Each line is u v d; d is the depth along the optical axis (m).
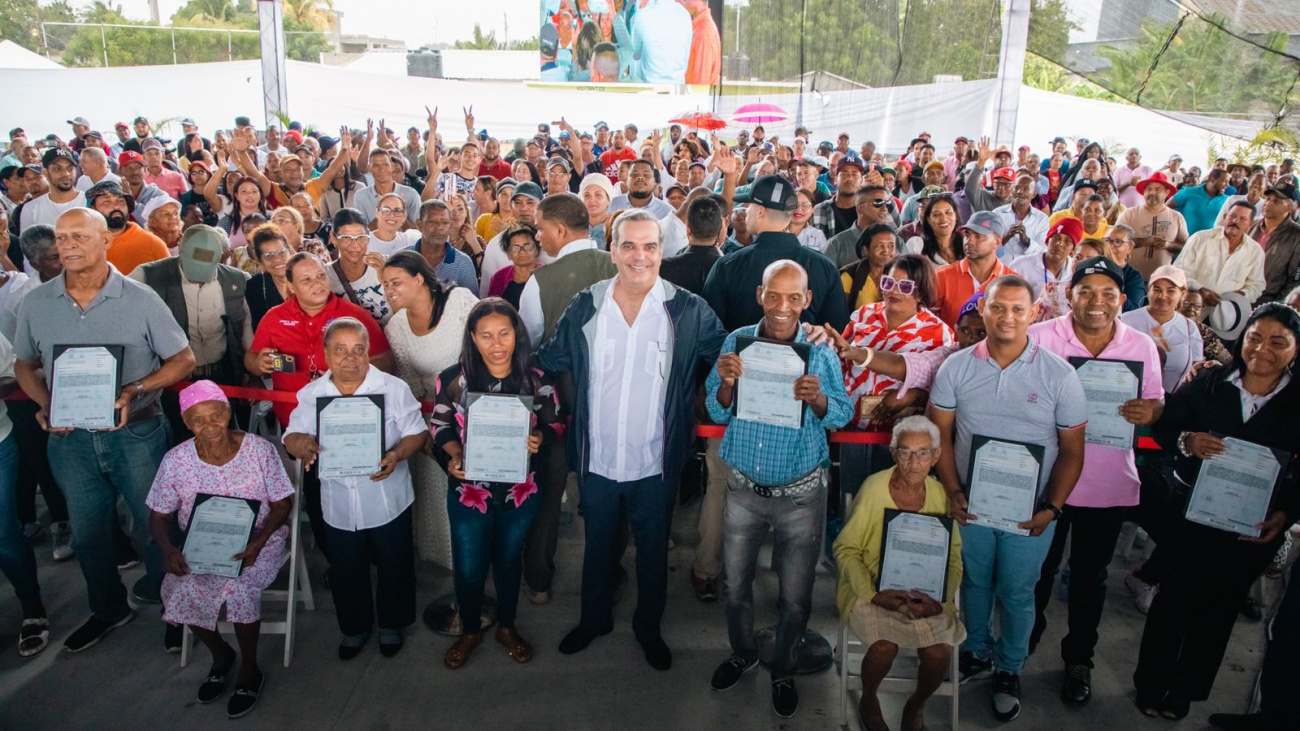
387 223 5.07
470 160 8.12
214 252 3.91
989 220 4.21
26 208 6.20
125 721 3.14
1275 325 2.75
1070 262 4.77
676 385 3.16
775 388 2.91
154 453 3.49
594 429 3.23
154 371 3.44
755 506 3.10
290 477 3.68
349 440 3.21
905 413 3.41
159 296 3.71
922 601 2.95
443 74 28.25
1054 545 3.42
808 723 3.17
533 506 3.36
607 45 19.06
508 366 3.21
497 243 4.98
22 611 3.87
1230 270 5.80
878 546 3.12
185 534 3.35
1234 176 9.15
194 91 17.38
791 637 3.18
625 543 4.05
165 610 3.17
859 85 14.00
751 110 14.04
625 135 12.64
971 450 2.95
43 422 3.38
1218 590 3.01
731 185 5.11
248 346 4.21
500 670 3.46
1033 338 3.24
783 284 2.85
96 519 3.46
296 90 18.11
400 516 3.41
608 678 3.41
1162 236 6.57
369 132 8.15
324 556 4.33
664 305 3.13
